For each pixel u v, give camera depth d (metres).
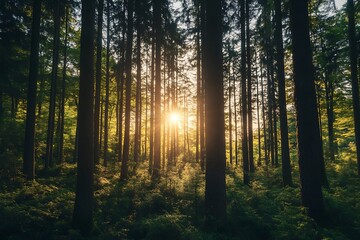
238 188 12.32
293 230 6.80
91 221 7.72
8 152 14.49
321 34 20.12
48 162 17.45
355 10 14.20
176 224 7.20
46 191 10.80
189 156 34.66
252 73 27.94
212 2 8.24
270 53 19.27
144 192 11.45
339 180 13.43
